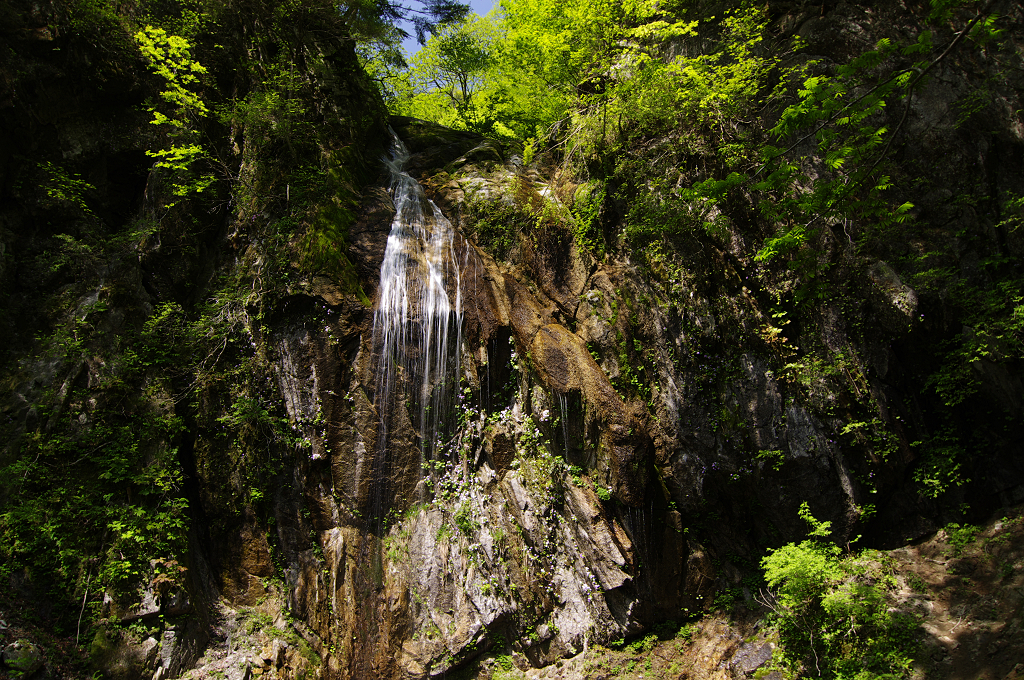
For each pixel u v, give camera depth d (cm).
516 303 1049
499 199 1158
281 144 1093
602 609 870
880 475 923
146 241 956
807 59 1165
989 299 970
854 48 1144
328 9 1311
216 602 830
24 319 867
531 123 1469
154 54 951
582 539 895
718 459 938
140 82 1031
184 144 1033
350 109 1275
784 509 920
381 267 1035
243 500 882
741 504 943
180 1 1123
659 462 940
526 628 855
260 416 905
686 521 936
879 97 615
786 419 936
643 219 1045
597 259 1078
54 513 758
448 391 984
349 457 917
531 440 962
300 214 1027
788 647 812
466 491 933
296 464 903
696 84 1100
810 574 820
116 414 845
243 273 998
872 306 977
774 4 1266
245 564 859
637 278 1030
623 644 863
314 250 991
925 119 1081
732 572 923
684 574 916
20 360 838
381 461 926
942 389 951
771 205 711
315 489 898
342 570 865
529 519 906
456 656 823
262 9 1221
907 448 935
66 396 823
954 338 967
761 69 1164
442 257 1073
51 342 852
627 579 857
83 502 778
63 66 949
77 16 972
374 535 897
